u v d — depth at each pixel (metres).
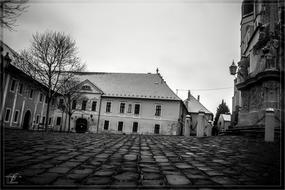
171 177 4.01
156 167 4.88
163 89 40.75
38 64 22.61
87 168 4.47
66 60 23.36
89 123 39.56
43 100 33.50
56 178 3.61
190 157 6.49
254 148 8.78
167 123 38.03
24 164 4.49
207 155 6.93
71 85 29.17
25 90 27.59
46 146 7.68
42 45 22.03
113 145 9.51
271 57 14.52
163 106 38.72
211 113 56.25
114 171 4.31
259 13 17.78
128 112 39.34
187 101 56.41
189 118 18.62
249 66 19.00
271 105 14.25
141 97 39.22
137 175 4.07
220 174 4.31
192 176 4.12
